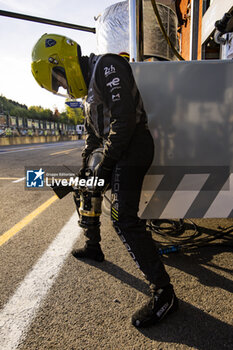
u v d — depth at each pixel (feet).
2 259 5.75
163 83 5.14
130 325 3.85
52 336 3.61
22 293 4.56
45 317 3.98
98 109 4.30
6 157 28.35
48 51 4.45
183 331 3.74
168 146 5.39
